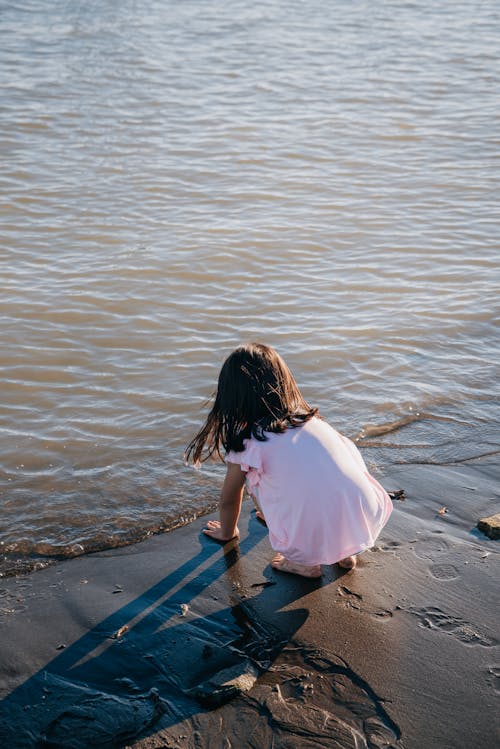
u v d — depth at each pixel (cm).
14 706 267
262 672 280
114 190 824
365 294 616
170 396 480
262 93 1192
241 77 1277
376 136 1013
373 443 432
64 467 414
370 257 682
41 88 1183
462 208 794
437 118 1087
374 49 1469
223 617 309
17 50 1412
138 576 333
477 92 1205
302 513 319
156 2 1909
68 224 738
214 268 654
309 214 772
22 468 413
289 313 584
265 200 806
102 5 1859
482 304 597
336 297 610
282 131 1024
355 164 916
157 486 399
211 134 1008
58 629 302
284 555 330
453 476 400
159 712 264
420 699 266
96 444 435
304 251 691
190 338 548
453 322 571
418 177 879
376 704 265
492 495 384
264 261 670
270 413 330
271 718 261
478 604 311
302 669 281
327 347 536
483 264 670
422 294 615
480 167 911
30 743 253
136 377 500
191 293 612
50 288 614
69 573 336
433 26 1658
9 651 290
